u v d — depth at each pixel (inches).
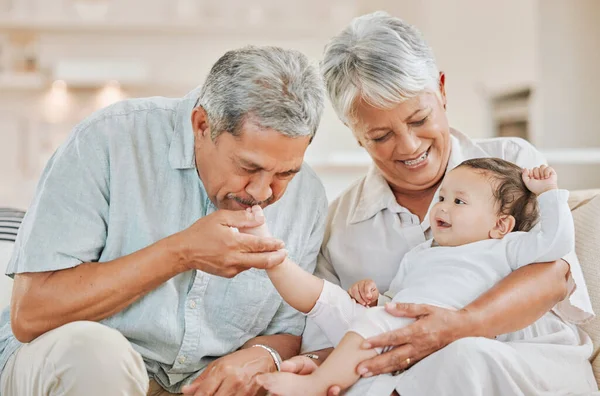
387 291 69.0
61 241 57.2
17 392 54.5
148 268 55.2
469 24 217.3
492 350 53.2
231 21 212.4
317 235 70.7
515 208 63.6
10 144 212.7
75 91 214.2
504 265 61.4
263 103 52.8
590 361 65.5
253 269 65.8
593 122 202.2
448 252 63.7
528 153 72.2
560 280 60.6
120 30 214.2
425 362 54.4
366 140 67.0
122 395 51.8
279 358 61.1
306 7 219.1
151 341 61.9
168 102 66.0
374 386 55.1
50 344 51.8
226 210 56.1
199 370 65.4
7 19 204.7
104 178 60.9
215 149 56.1
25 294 56.0
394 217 72.6
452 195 65.2
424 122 65.2
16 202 209.6
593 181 203.8
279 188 57.0
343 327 62.2
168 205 62.7
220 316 65.4
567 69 200.2
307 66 55.9
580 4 198.8
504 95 210.4
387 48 62.9
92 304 55.2
